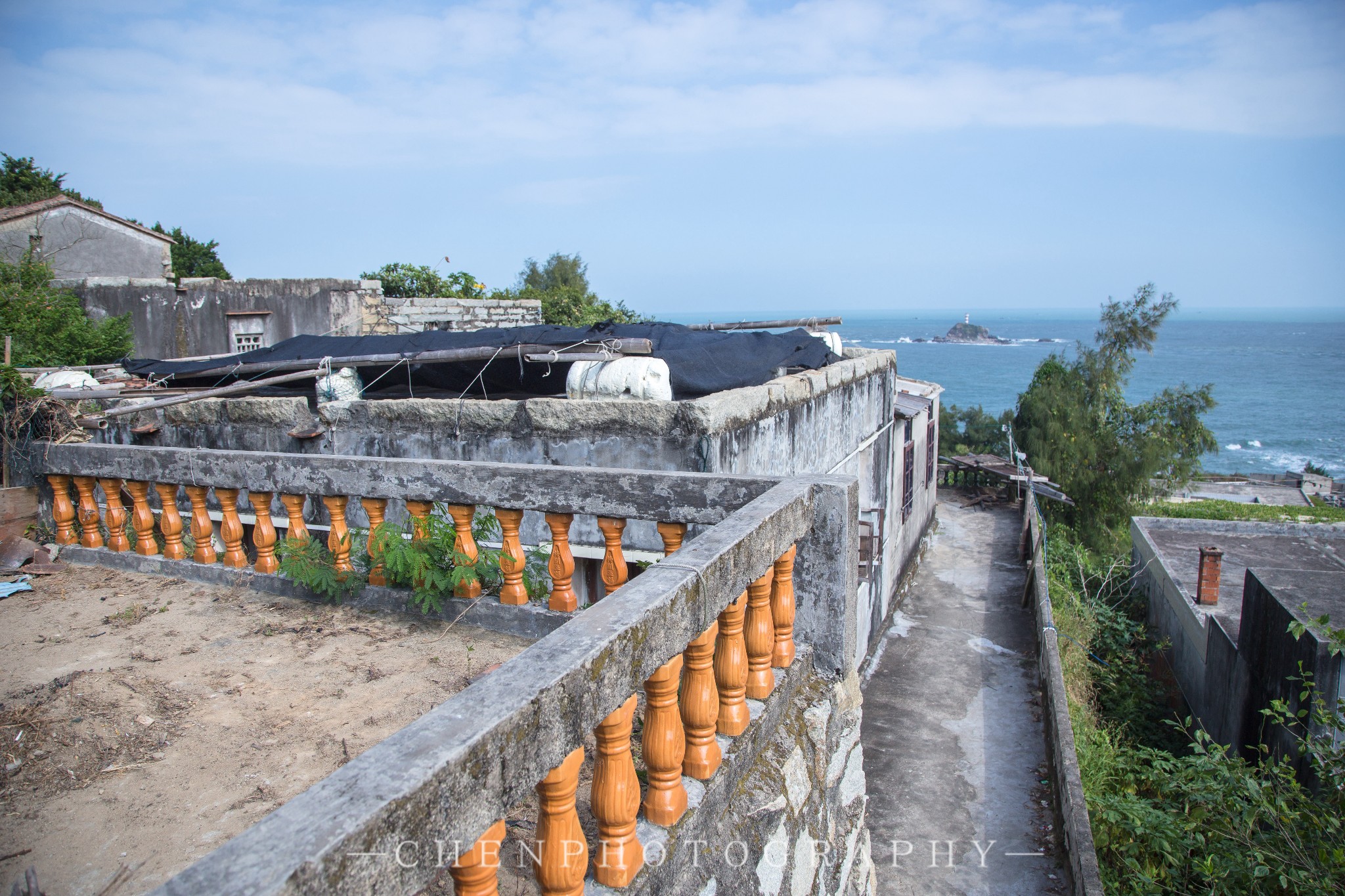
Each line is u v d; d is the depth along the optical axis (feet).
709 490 11.15
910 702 31.50
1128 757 29.48
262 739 9.52
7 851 7.54
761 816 8.61
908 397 49.14
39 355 35.81
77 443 17.22
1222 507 108.47
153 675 11.23
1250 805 20.68
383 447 19.34
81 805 8.30
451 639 12.37
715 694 8.04
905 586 44.39
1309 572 43.01
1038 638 35.63
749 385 21.86
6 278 40.37
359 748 9.25
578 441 17.02
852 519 11.08
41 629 12.97
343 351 24.54
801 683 10.89
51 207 54.34
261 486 14.24
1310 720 26.45
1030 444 71.31
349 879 3.93
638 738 9.63
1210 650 38.37
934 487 60.44
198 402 21.40
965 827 23.65
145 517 15.84
